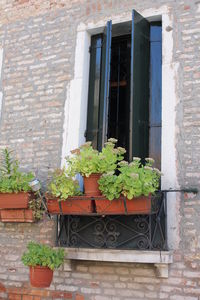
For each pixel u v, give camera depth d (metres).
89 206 3.95
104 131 4.37
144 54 4.59
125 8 4.79
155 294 3.93
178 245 3.91
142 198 3.72
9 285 4.67
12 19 5.49
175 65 4.32
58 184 4.14
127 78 4.88
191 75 4.24
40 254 4.02
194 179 3.99
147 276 4.01
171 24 4.46
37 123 4.98
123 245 4.05
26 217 4.51
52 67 5.05
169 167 4.11
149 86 4.64
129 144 4.60
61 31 5.11
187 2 4.45
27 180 4.49
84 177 4.00
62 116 4.84
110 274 4.18
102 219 4.18
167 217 3.99
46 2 5.30
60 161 4.71
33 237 4.65
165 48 4.41
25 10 5.43
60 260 4.09
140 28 4.54
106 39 4.57
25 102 5.12
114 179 3.78
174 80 4.30
